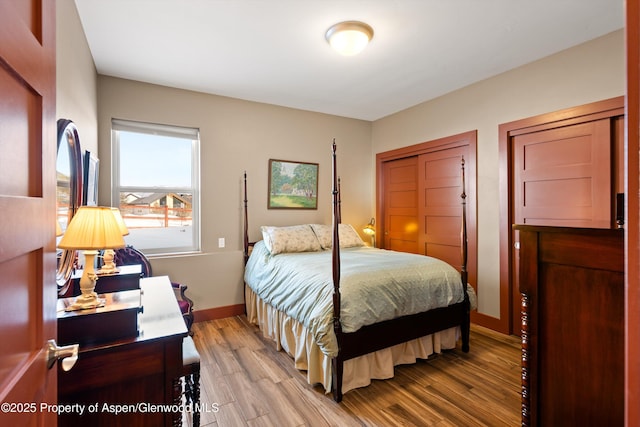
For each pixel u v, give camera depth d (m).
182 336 1.25
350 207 4.52
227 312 3.59
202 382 2.21
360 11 2.07
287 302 2.48
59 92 1.65
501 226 3.04
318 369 2.18
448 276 2.58
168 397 1.24
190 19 2.16
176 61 2.77
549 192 2.72
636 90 0.48
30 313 0.66
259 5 2.01
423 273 2.49
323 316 2.02
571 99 2.55
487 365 2.47
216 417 1.85
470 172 3.31
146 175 3.27
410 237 4.13
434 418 1.85
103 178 3.00
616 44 2.32
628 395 0.49
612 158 2.37
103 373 1.14
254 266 3.34
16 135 0.60
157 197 3.33
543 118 2.72
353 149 4.52
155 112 3.25
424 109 3.84
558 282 1.04
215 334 3.08
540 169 2.78
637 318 0.48
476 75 3.07
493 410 1.92
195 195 3.53
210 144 3.54
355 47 2.31
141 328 1.31
